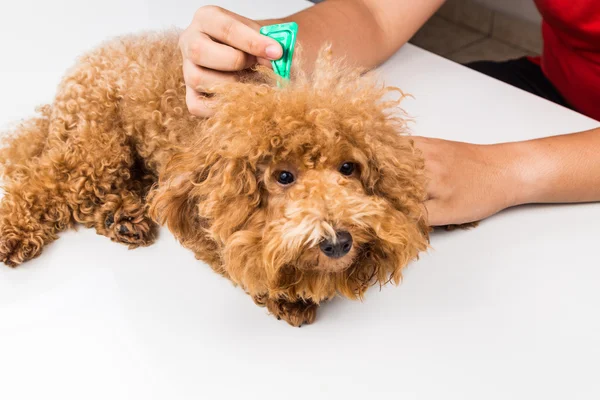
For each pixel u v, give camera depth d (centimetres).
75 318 85
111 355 80
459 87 120
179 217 84
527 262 92
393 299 87
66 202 102
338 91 78
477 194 95
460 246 95
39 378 78
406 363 79
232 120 74
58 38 135
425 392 76
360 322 85
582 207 102
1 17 140
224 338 82
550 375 78
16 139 115
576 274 90
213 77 88
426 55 128
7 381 77
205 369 79
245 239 76
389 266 78
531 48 255
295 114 73
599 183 99
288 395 76
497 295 88
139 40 116
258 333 83
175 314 85
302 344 82
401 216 79
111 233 99
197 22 88
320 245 72
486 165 97
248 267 77
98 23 138
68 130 108
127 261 94
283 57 82
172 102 103
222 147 75
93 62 111
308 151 74
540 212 101
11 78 126
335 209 72
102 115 108
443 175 92
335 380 78
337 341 82
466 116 114
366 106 77
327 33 113
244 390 77
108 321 84
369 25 118
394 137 81
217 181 77
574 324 84
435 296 88
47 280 91
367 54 118
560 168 98
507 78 158
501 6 258
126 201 102
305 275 77
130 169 113
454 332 83
